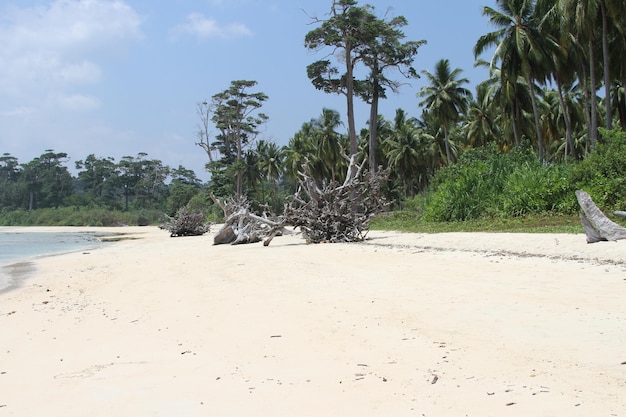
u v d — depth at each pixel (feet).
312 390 15.01
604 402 12.82
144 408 14.28
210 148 241.96
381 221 111.55
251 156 236.22
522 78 129.70
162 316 26.84
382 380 15.48
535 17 106.01
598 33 96.07
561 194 76.23
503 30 111.34
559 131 161.27
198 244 88.89
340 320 23.12
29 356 20.27
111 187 386.73
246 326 23.26
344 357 17.93
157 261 56.85
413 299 26.48
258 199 248.32
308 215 69.77
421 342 18.98
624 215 43.65
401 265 39.24
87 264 59.41
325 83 139.64
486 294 26.48
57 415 14.07
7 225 317.01
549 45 106.32
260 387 15.49
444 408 13.17
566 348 17.08
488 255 41.93
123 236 155.94
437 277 32.68
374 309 24.82
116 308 30.09
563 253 40.14
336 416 13.14
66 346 21.63
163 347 20.63
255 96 231.09
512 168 89.45
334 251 53.01
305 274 37.81
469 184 90.22
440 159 195.31
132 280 42.14
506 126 144.87
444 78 159.02
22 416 14.10
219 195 232.53
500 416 12.48
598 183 72.28
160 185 403.54
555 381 14.38
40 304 32.99
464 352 17.48
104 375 17.35
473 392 14.05
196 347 20.38
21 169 424.87
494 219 79.87
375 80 140.87
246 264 46.44
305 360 17.85
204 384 16.01
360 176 77.36
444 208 90.53
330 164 201.57
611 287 26.27
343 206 68.64
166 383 16.26
